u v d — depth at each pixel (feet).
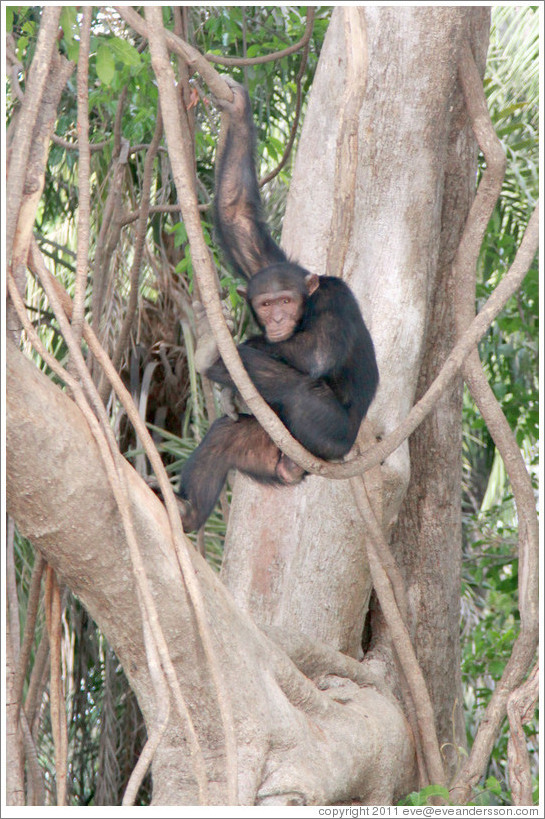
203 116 50.98
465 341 23.17
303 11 50.21
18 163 19.01
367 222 37.40
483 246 56.90
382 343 36.63
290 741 25.49
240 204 31.50
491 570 57.57
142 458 50.21
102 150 49.73
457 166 41.39
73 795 54.13
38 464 19.26
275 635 31.99
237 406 28.14
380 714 32.48
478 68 40.45
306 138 39.58
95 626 54.19
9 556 27.17
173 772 24.12
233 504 38.93
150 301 54.65
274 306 28.78
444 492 42.32
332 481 36.52
